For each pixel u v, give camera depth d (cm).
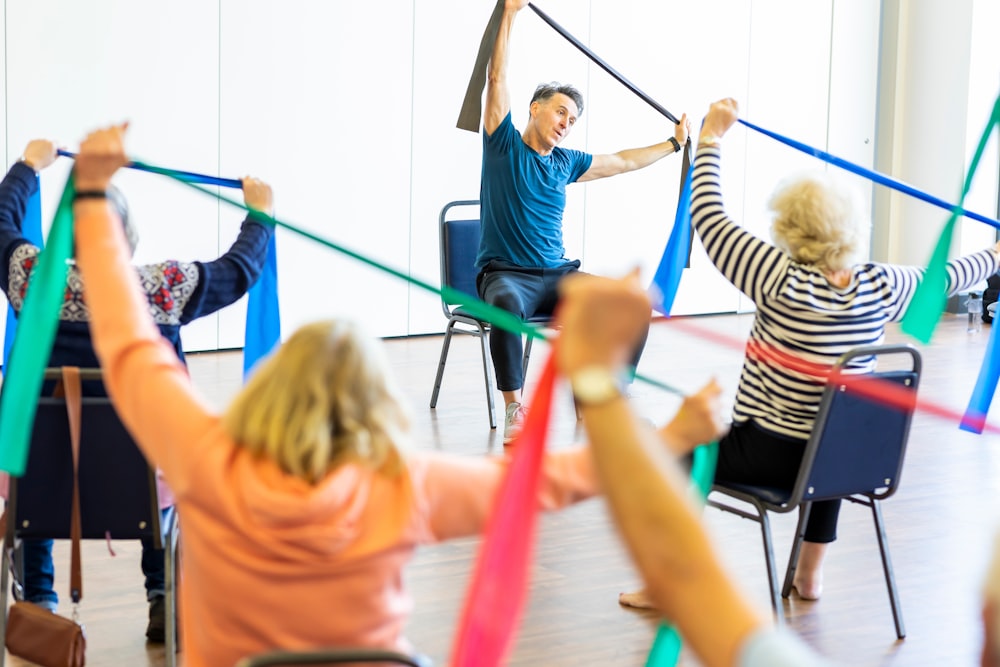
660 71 763
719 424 136
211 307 269
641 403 554
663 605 72
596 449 73
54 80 595
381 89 680
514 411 481
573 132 741
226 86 638
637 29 751
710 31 777
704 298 814
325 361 150
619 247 766
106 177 150
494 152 498
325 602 148
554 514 400
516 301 481
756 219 813
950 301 832
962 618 319
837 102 830
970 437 507
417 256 706
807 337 283
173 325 263
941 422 532
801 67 813
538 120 498
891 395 277
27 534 254
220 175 641
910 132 853
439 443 479
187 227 635
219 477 146
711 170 297
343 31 666
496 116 493
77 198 150
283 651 145
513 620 86
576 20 731
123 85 611
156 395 147
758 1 792
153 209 626
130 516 252
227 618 150
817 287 282
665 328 755
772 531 387
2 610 254
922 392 591
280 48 650
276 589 147
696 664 279
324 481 146
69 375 243
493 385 588
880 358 678
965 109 821
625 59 750
